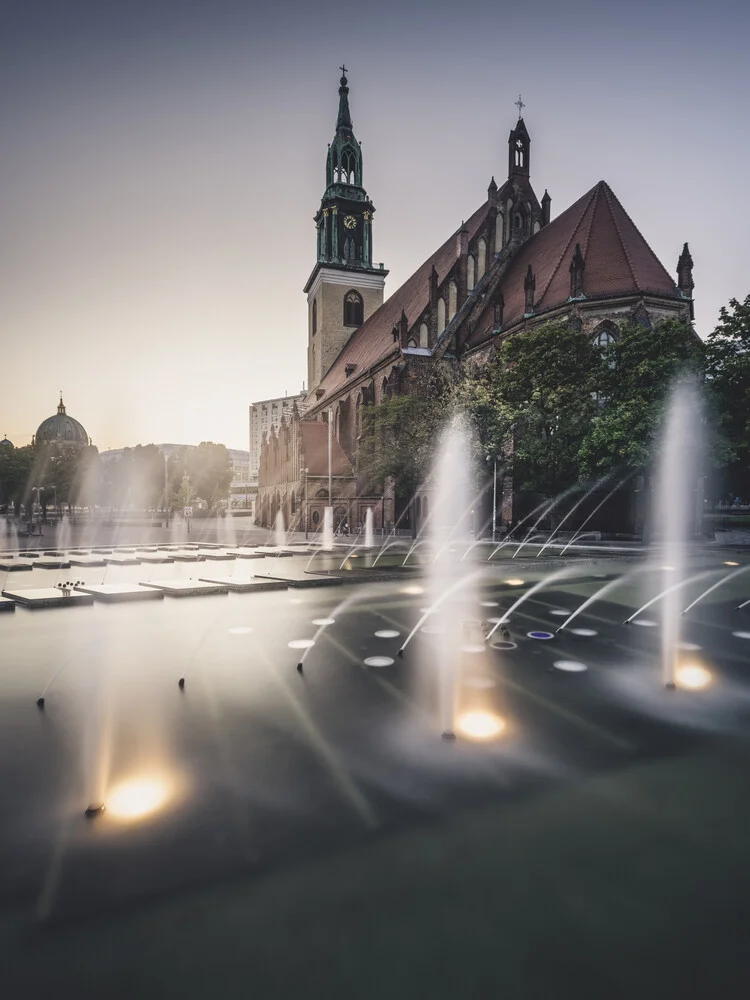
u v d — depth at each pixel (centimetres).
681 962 329
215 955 336
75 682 877
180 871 416
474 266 5997
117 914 371
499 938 348
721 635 1181
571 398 3656
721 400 3284
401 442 4675
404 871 413
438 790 537
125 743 647
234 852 439
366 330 7856
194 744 645
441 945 343
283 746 638
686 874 409
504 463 4034
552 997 303
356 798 523
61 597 1576
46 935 353
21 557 2989
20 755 618
